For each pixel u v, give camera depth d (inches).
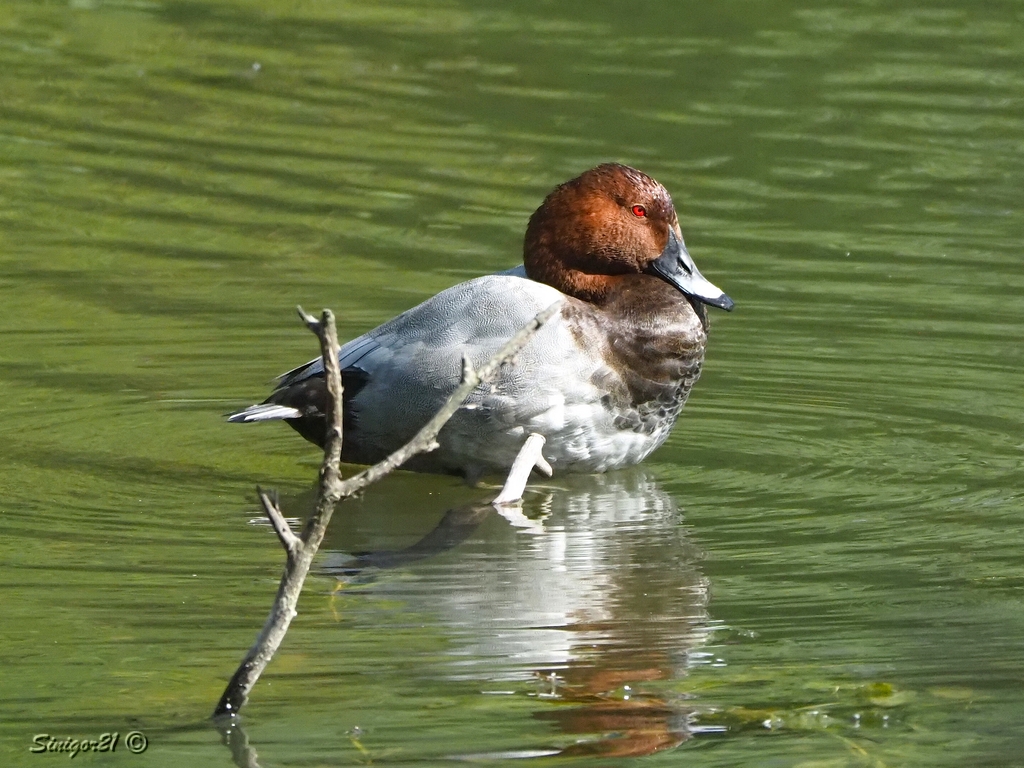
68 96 744.3
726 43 830.5
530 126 718.5
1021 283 562.6
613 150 692.1
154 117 724.0
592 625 306.7
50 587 322.3
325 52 815.7
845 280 563.8
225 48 816.9
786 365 491.8
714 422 449.1
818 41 834.2
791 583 331.9
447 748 252.7
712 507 385.4
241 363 489.4
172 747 252.7
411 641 296.8
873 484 400.2
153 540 354.0
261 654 259.9
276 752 251.0
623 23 861.8
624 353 397.1
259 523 368.8
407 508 386.9
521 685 278.1
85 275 560.4
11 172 656.4
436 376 389.1
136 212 622.5
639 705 269.6
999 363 492.7
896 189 657.0
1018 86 770.2
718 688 277.6
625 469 414.6
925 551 351.6
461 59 807.1
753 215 627.5
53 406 449.1
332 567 340.5
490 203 636.1
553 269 420.5
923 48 821.9
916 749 254.4
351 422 402.6
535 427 388.5
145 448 422.6
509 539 360.8
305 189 649.0
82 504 377.7
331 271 568.1
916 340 511.5
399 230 609.6
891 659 290.5
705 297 414.9
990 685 279.1
